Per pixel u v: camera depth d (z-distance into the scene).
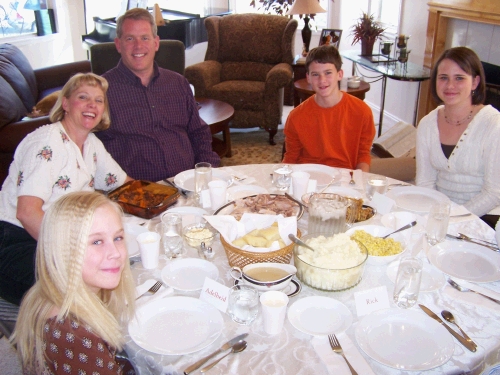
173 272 1.38
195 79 4.65
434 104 4.12
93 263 1.05
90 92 1.78
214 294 1.26
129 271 1.19
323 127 2.48
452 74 2.08
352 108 2.46
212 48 5.09
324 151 2.51
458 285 1.32
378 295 1.26
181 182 1.97
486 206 2.05
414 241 1.57
